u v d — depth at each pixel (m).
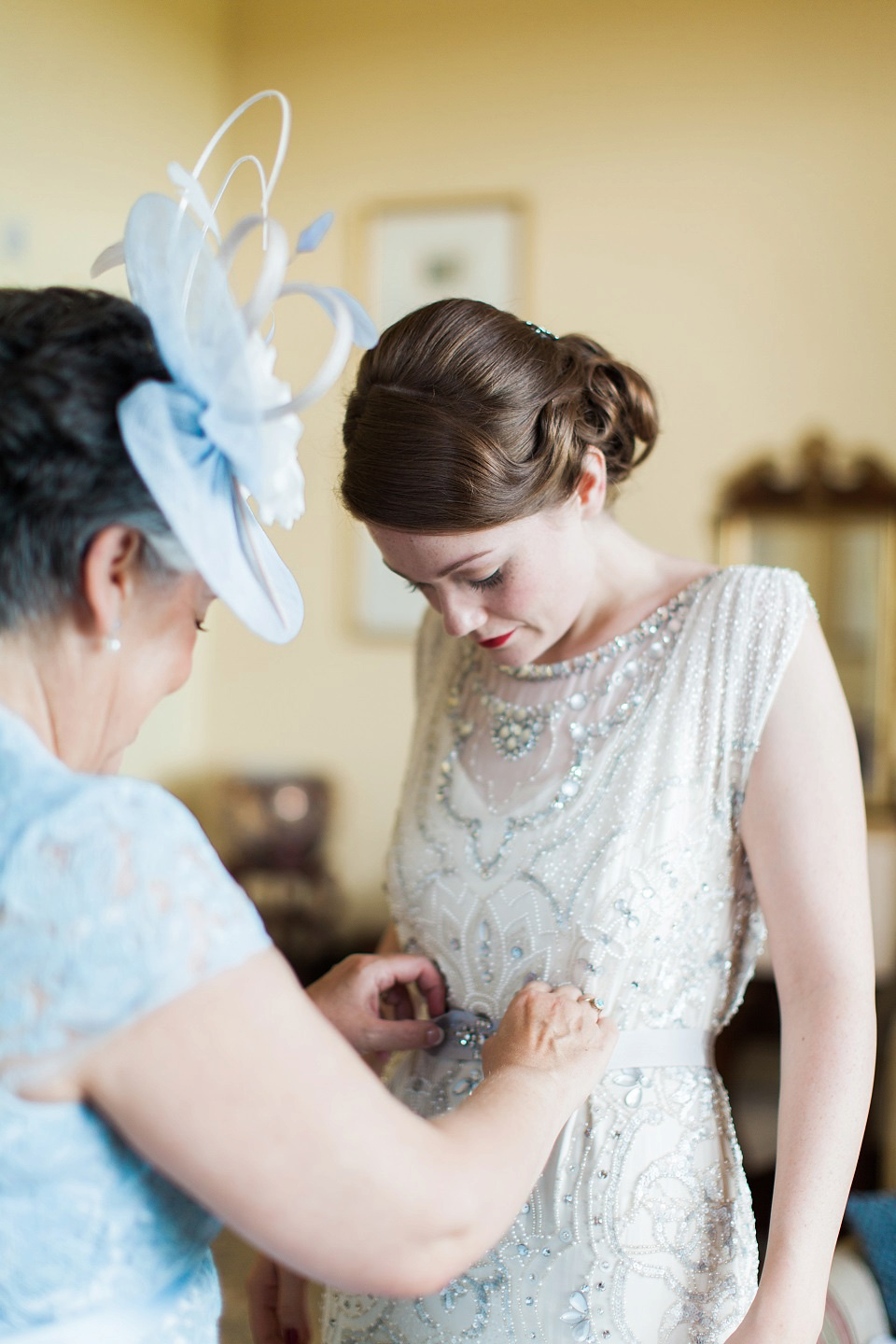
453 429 1.16
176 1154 0.73
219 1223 0.87
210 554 0.80
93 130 3.51
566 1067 1.05
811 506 3.74
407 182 4.05
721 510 3.82
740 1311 1.24
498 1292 1.24
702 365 3.83
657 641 1.35
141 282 0.84
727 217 3.79
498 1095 0.97
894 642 3.68
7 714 0.79
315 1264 0.77
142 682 0.86
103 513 0.78
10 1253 0.74
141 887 0.72
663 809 1.27
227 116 4.20
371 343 0.95
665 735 1.30
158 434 0.77
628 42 3.84
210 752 4.36
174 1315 0.82
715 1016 1.33
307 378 3.95
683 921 1.27
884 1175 3.26
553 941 1.29
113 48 3.57
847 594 3.72
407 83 4.03
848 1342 1.81
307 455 4.02
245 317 0.81
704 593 1.34
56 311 0.81
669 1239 1.22
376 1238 0.77
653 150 3.84
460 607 1.27
